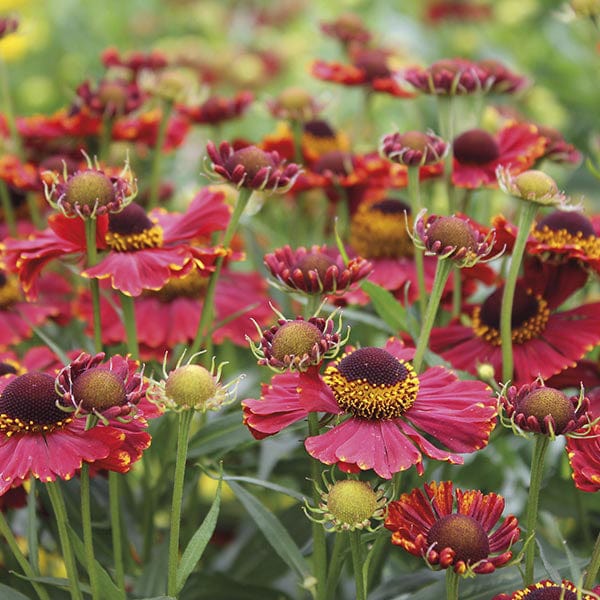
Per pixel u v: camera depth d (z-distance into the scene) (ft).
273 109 2.93
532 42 5.19
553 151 2.77
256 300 2.65
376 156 2.91
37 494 2.44
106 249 2.41
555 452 2.68
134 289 2.35
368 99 3.16
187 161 4.03
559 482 2.54
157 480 2.52
